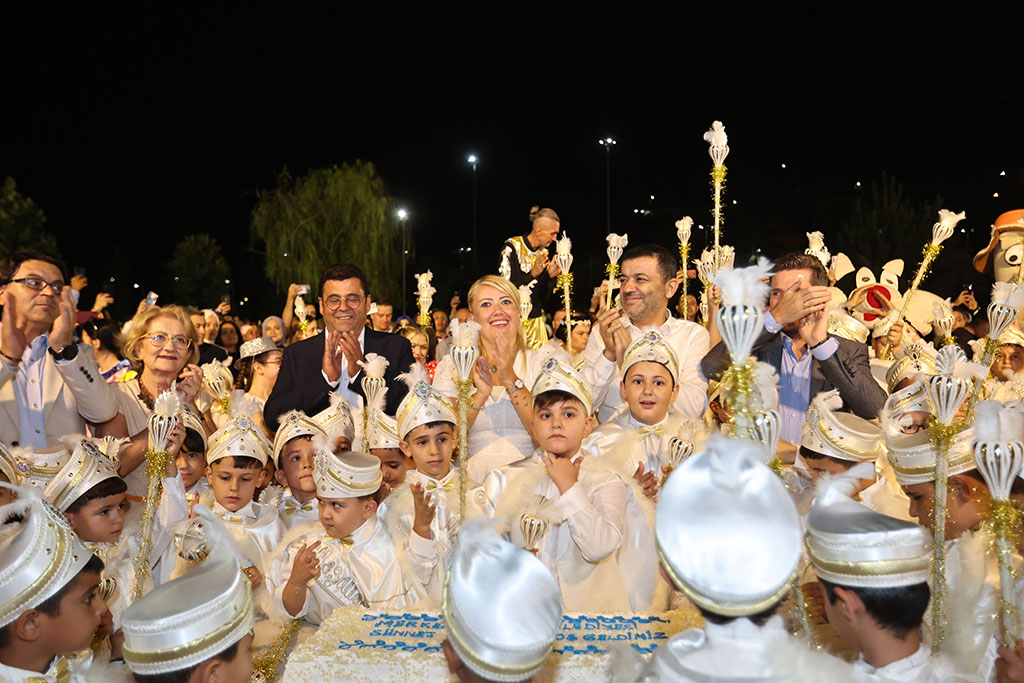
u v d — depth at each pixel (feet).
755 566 6.03
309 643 9.53
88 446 11.92
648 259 17.38
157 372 17.13
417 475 13.99
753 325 6.69
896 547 6.97
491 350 16.15
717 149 15.46
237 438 14.29
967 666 8.69
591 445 13.62
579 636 9.73
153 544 13.23
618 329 15.37
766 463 7.03
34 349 15.33
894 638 7.11
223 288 92.12
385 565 12.65
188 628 7.46
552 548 12.82
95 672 9.21
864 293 23.07
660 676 6.64
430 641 9.59
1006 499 8.25
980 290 34.37
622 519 12.37
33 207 71.82
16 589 8.00
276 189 85.20
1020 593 8.90
